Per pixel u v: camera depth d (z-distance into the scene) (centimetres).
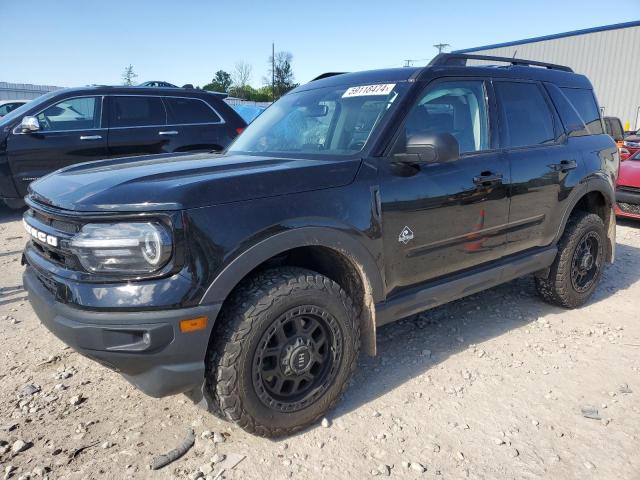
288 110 374
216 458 247
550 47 2364
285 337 256
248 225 236
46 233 243
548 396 303
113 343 221
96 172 280
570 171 405
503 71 384
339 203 266
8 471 239
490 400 299
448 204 315
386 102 314
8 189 742
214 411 258
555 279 418
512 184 356
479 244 344
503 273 368
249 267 236
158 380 228
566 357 351
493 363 342
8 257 582
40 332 386
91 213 222
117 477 236
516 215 364
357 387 313
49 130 754
